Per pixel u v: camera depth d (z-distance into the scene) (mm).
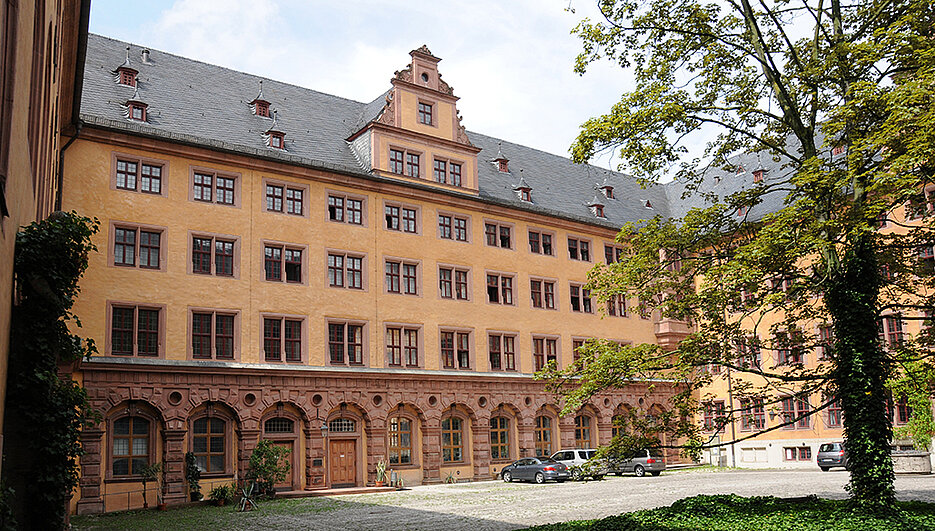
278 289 37312
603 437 48500
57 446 13719
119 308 33094
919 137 14266
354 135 43406
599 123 19578
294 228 38375
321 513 27109
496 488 36344
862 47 17219
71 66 26938
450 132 45469
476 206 45562
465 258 44625
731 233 19891
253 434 35250
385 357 40250
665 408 52250
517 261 47094
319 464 37000
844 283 18109
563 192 53344
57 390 14148
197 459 34062
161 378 33281
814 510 18188
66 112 31219
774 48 20578
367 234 40812
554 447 46812
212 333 35062
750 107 19312
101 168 33562
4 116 9352
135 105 35656
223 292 35719
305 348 37625
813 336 20000
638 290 20359
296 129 42188
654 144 19797
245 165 37500
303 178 39219
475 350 43938
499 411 44719
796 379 18875
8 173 9398
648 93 19328
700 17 19469
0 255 9562
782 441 49719
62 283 13438
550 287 48625
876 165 16297
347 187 40625
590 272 20859
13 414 13508
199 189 36188
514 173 51688
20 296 13523
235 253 36469
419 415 41062
